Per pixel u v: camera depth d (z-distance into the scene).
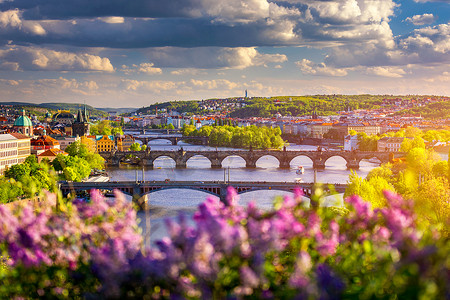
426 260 14.38
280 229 16.39
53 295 17.92
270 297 15.55
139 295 16.16
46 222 18.86
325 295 14.83
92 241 18.69
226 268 15.38
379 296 15.07
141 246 17.86
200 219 16.45
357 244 17.56
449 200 76.31
